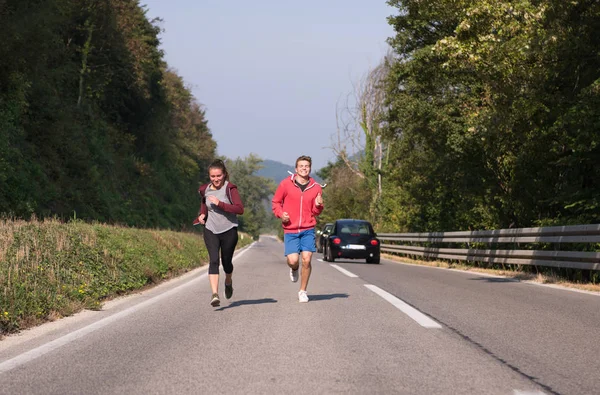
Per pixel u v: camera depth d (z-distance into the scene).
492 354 5.55
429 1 21.84
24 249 10.09
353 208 57.44
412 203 31.30
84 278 10.50
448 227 27.61
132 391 4.29
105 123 41.91
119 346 5.99
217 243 8.75
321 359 5.32
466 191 23.27
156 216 45.25
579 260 12.75
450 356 5.46
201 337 6.43
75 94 39.41
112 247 13.31
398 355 5.49
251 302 9.46
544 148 18.11
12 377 4.73
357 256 22.56
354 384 4.46
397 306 8.86
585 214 15.71
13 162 24.97
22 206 23.66
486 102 20.83
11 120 26.92
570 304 9.23
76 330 7.04
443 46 15.89
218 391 4.27
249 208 164.88
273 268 18.53
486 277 15.07
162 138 54.62
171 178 57.19
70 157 32.34
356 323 7.31
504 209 21.62
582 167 16.84
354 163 54.12
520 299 9.90
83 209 30.41
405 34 25.41
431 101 22.70
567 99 16.39
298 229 9.23
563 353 5.61
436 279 14.20
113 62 42.41
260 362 5.20
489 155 20.75
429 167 25.34
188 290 11.71
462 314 8.09
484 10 14.98
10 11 25.89
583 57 15.61
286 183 9.22
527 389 4.34
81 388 4.38
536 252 14.68
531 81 16.16
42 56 29.66
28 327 7.39
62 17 31.88
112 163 39.34
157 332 6.80
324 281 13.40
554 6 14.45
